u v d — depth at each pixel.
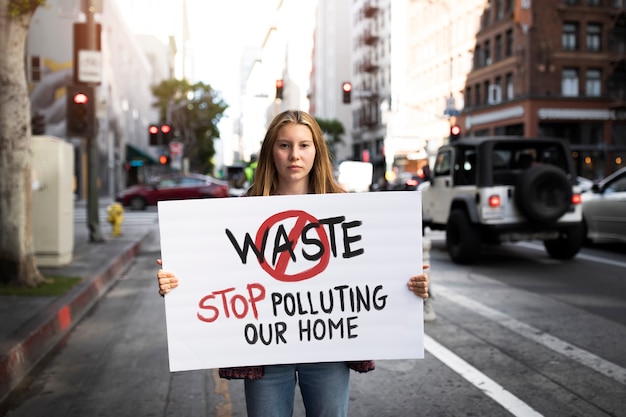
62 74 35.16
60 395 4.26
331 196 2.39
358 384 4.41
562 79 36.66
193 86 53.56
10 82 7.09
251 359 2.36
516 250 11.98
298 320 2.38
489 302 7.17
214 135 59.59
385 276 2.41
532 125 36.03
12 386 4.41
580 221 9.88
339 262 2.40
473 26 41.91
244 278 2.37
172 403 4.10
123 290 8.49
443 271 9.49
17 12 6.89
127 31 54.47
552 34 36.25
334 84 77.50
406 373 4.62
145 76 72.75
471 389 4.25
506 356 5.02
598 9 36.69
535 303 7.09
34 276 7.45
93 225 13.52
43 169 9.32
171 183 27.86
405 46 53.88
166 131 26.19
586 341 5.45
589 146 37.16
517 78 37.12
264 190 2.40
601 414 3.77
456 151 10.69
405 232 2.42
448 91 45.59
